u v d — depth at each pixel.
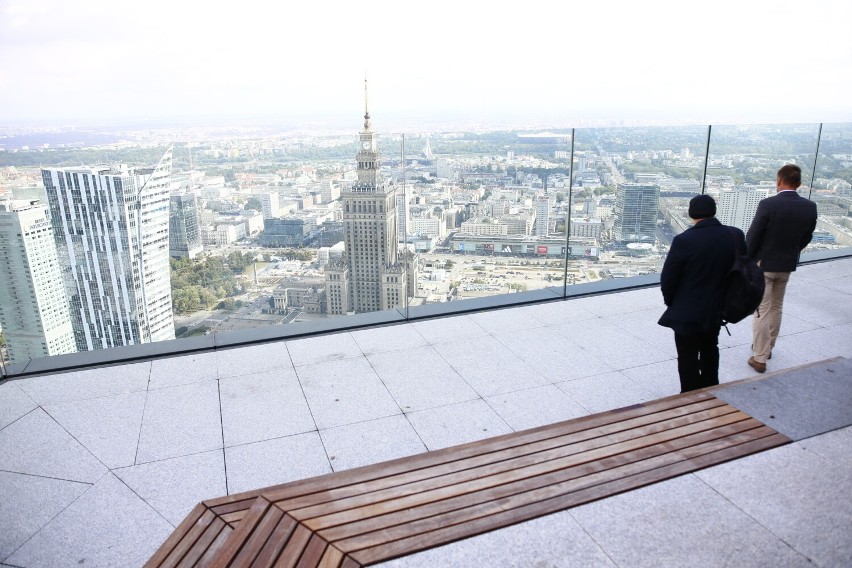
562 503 2.07
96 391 3.74
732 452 2.39
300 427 3.29
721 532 1.95
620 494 2.14
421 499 2.08
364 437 3.17
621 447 2.43
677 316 3.11
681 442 2.46
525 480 2.20
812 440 2.49
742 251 3.01
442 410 3.48
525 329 4.90
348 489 2.14
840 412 2.71
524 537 1.91
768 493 2.15
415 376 3.98
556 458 2.35
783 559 1.83
